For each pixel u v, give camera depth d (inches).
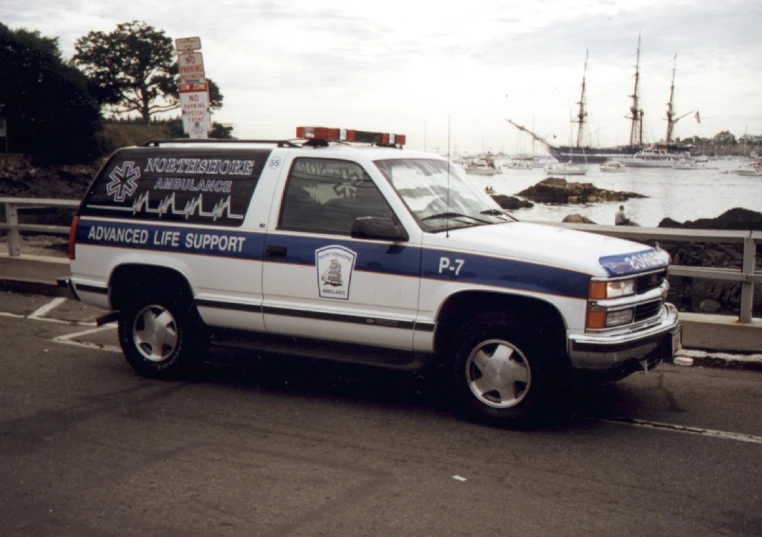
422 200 240.7
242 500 176.6
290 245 245.4
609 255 221.6
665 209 2962.6
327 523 165.3
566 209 2854.3
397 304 231.3
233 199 257.1
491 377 225.6
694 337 317.7
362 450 209.0
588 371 217.0
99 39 3914.9
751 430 225.9
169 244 265.4
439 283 225.8
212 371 287.3
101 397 255.1
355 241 236.4
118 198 277.4
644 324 224.7
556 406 245.8
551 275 215.3
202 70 369.1
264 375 283.4
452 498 178.7
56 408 243.1
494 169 5787.4
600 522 166.6
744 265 338.6
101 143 2881.4
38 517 167.5
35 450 207.0
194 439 216.5
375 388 268.1
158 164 272.8
